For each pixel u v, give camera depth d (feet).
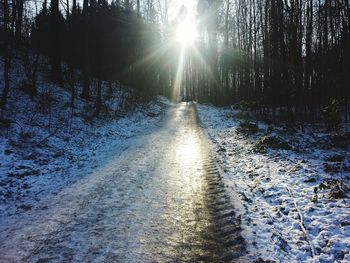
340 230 17.03
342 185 23.11
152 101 113.80
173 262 15.07
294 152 37.14
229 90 147.43
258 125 61.93
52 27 68.08
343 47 67.67
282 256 15.31
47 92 58.13
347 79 63.00
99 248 16.25
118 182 27.99
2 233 18.19
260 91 103.96
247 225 18.88
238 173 30.83
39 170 31.30
